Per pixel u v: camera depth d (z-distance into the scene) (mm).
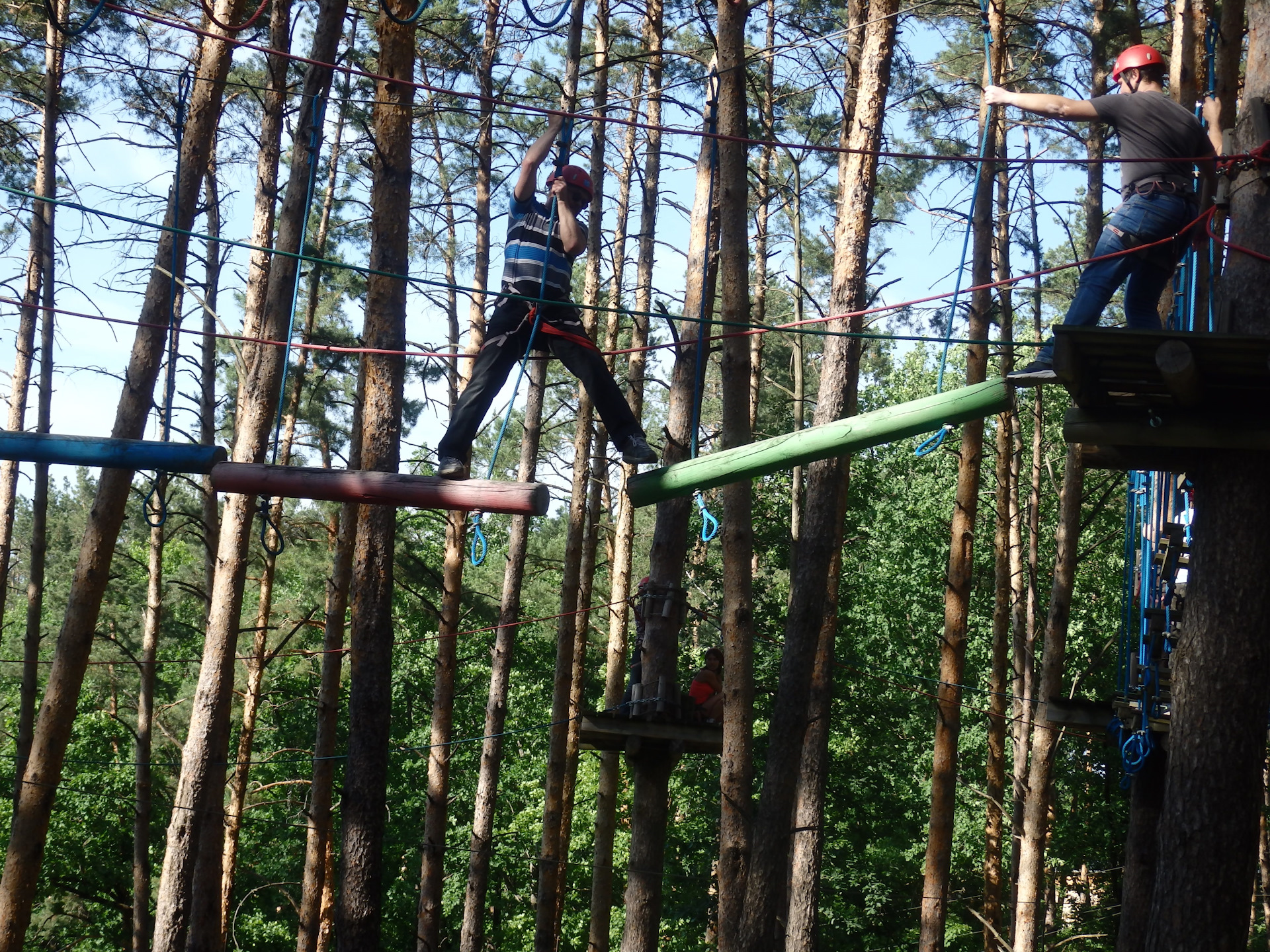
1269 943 19234
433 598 30781
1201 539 6734
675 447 13531
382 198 10836
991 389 6363
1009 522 20047
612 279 21875
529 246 6953
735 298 10508
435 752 18844
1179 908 6469
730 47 10750
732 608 10617
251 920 27125
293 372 22219
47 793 12367
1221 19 9562
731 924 10398
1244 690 6477
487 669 30703
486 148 19844
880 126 11031
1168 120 6422
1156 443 6340
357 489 6645
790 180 22438
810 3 18047
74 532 50031
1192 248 7605
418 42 18516
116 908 28672
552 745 18500
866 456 28078
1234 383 6047
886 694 25406
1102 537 26859
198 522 18562
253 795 27984
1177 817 6562
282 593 35844
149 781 21062
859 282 11070
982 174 16125
